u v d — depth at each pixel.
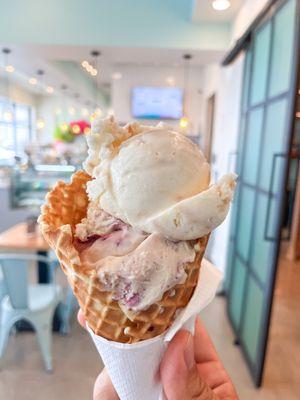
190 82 5.71
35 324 2.04
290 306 2.88
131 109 5.70
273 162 1.65
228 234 3.05
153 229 0.56
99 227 0.63
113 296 0.57
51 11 3.47
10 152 7.99
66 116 10.57
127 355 0.63
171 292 0.58
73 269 0.57
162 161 0.59
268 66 1.93
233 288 2.62
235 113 2.98
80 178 0.79
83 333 2.41
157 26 3.52
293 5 1.55
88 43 3.51
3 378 1.98
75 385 1.93
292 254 4.17
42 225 0.61
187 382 0.65
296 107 1.54
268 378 1.96
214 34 3.51
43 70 5.75
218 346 2.29
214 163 4.13
